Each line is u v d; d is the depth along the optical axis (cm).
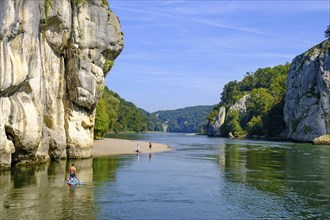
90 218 2159
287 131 15200
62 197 2623
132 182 3316
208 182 3412
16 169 3691
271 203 2631
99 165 4406
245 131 18288
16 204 2381
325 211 2436
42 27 4175
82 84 4684
